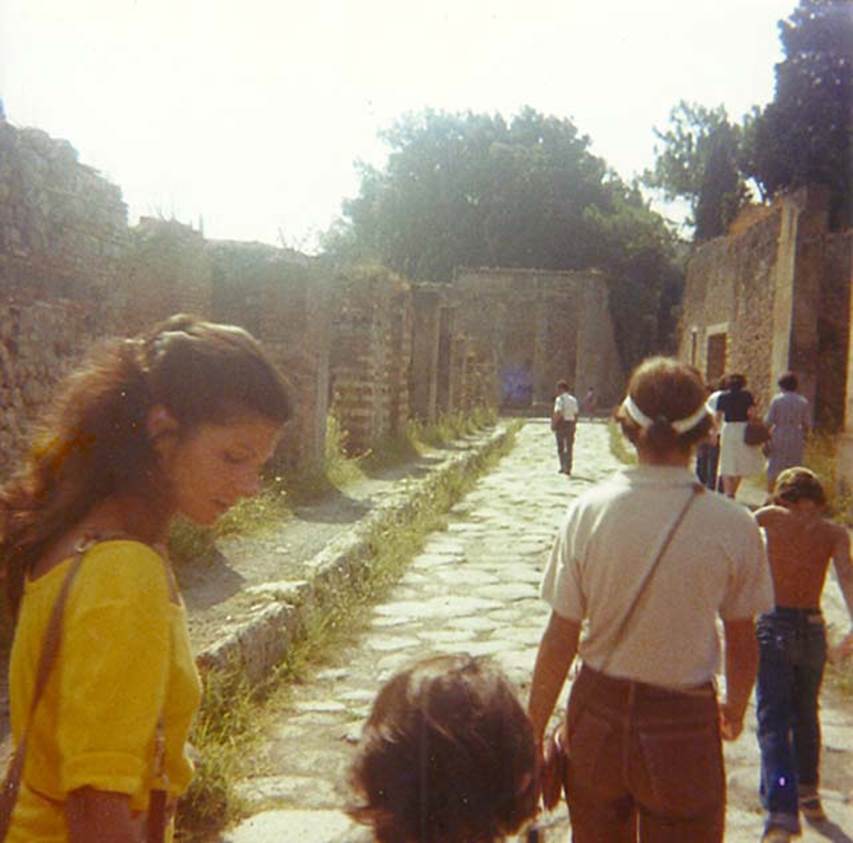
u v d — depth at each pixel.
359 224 52.56
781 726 4.07
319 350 14.14
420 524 12.03
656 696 2.56
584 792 2.66
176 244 10.82
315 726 5.47
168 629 1.42
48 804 1.43
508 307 50.03
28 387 7.55
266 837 4.12
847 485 12.25
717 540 2.58
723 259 26.27
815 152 18.45
